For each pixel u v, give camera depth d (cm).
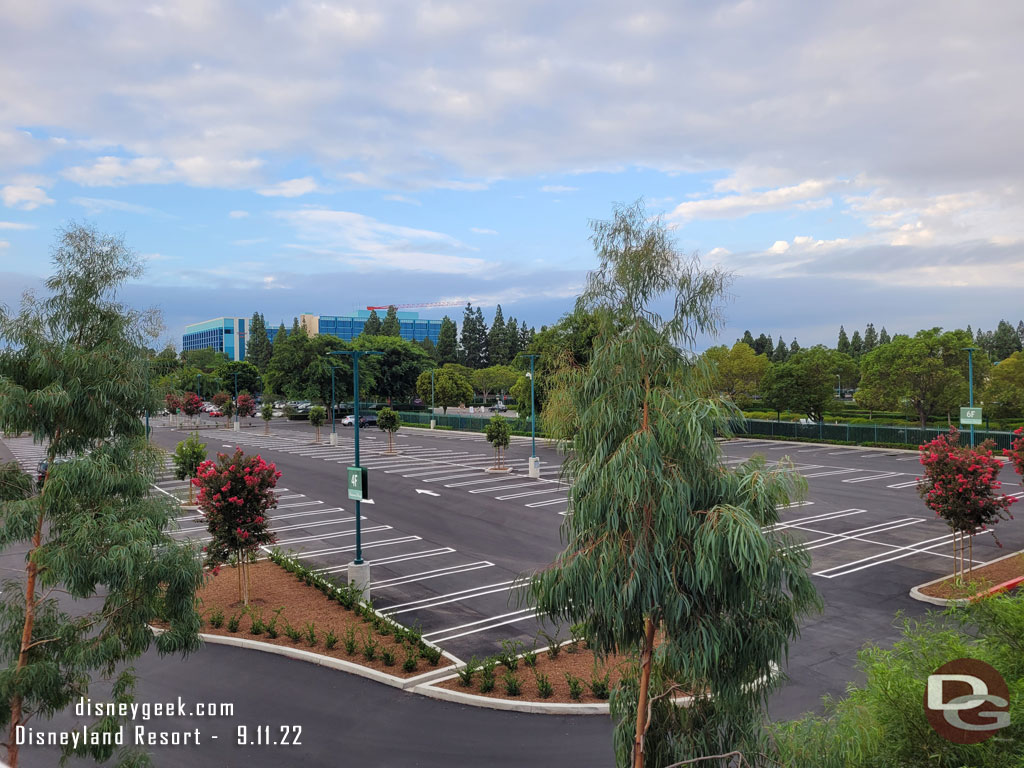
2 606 830
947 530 2436
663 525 620
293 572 1986
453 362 11712
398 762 1036
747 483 632
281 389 8512
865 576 1911
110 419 884
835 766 669
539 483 3512
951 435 1886
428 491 3306
